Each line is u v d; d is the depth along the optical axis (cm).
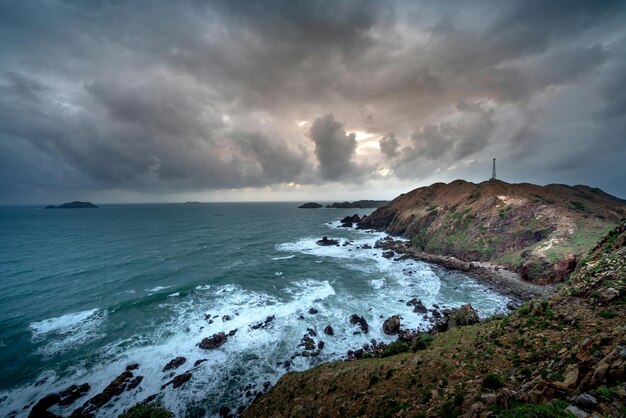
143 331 3478
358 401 1525
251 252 8094
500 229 6588
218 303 4328
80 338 3331
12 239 9775
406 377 1583
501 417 833
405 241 8662
